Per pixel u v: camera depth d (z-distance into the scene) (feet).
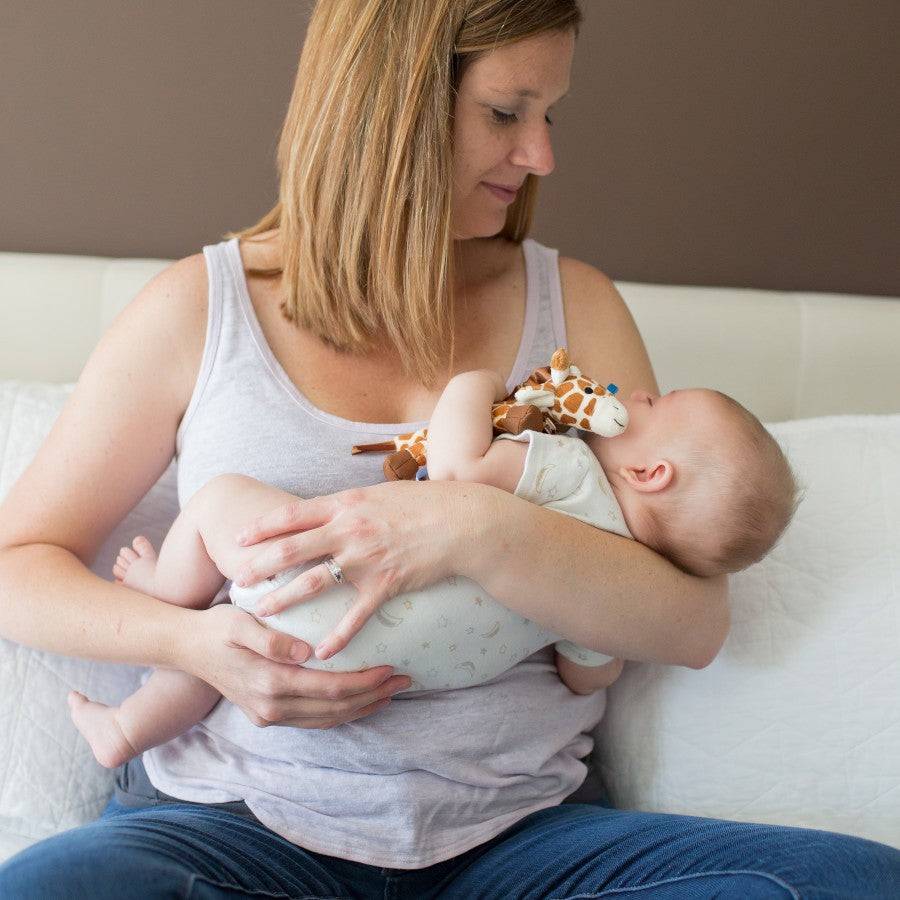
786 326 6.31
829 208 6.98
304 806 3.90
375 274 4.41
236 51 6.63
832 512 4.98
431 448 4.07
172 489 5.09
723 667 4.80
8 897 3.14
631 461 4.17
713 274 7.05
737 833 3.67
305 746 3.94
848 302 6.41
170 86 6.64
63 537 4.35
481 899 3.82
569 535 3.92
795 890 3.17
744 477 3.99
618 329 5.03
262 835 3.81
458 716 4.04
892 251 7.04
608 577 3.96
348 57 4.30
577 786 4.49
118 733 4.13
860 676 4.70
